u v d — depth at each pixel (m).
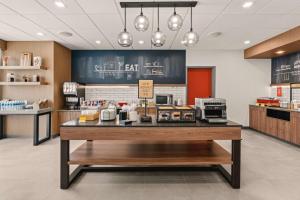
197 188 2.94
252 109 7.40
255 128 7.21
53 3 3.59
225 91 7.52
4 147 5.11
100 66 7.44
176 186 3.00
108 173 3.49
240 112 7.57
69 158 2.95
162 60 7.46
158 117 3.06
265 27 4.86
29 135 6.24
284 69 6.80
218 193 2.79
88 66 7.43
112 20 4.41
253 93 7.57
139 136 2.85
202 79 7.73
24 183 3.08
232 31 5.19
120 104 5.05
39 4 3.62
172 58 7.45
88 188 2.94
